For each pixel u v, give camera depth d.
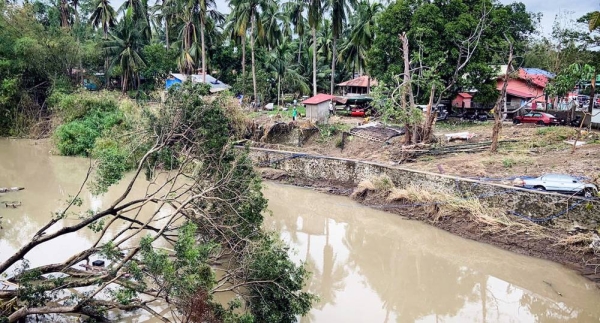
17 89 39.41
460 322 12.43
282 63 49.53
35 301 9.88
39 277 11.70
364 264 16.41
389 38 30.69
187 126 13.70
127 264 10.91
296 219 21.38
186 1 41.62
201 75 47.56
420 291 14.31
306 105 32.25
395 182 22.31
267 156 27.91
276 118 33.03
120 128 30.81
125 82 46.91
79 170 28.16
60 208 20.55
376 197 22.30
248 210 12.75
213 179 13.14
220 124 13.76
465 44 28.56
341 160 24.94
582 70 22.72
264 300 10.45
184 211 13.16
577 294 13.76
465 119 34.62
